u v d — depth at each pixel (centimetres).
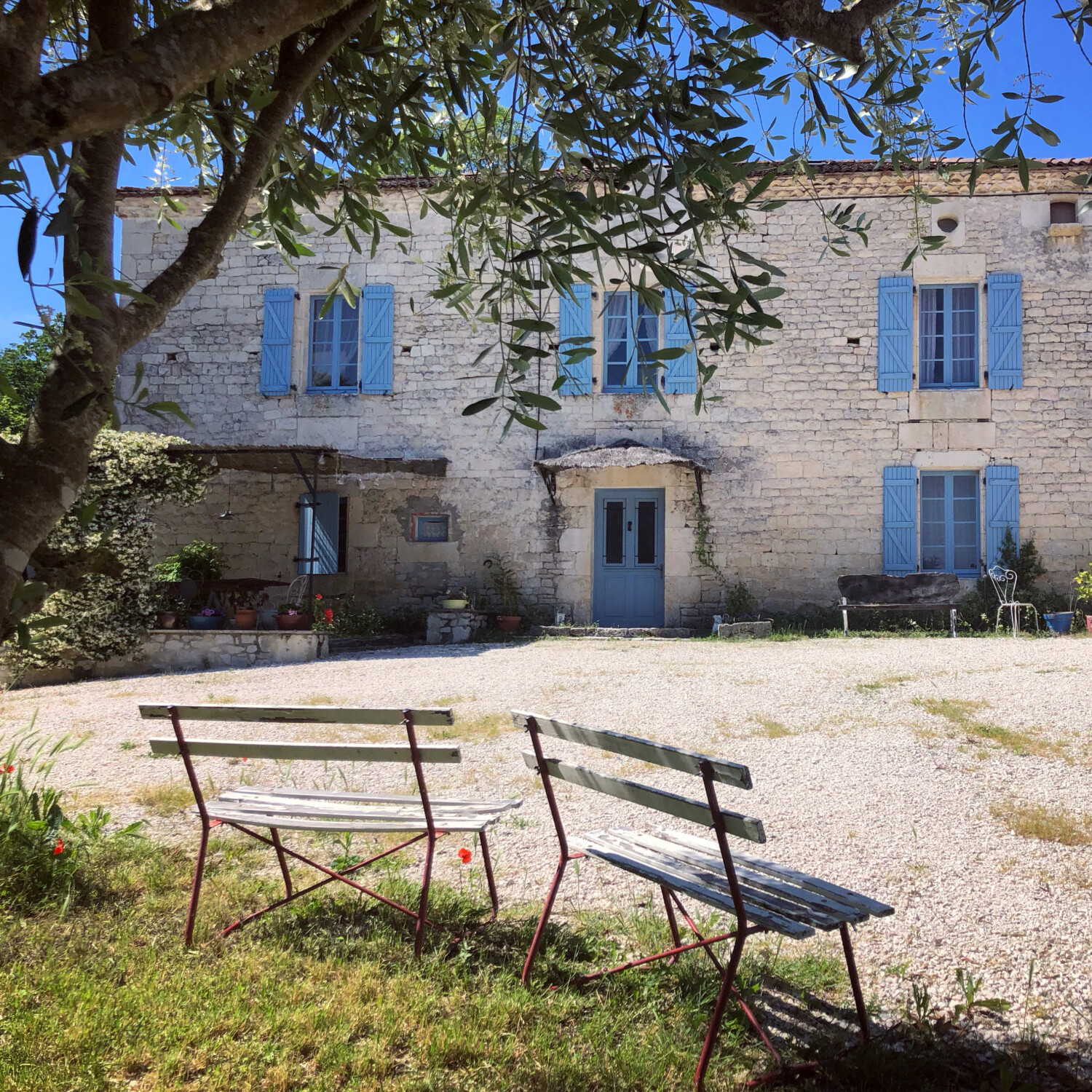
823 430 1239
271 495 1312
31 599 159
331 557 1270
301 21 169
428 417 1297
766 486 1243
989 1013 256
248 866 366
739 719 624
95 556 171
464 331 1294
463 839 403
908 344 1229
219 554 1251
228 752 300
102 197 197
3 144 137
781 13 218
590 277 238
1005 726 574
